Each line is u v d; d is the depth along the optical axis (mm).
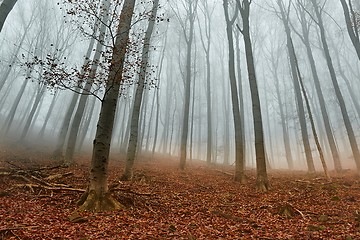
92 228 5148
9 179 9125
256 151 12188
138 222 5891
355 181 13234
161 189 10727
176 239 4938
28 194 7809
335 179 14266
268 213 7500
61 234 4668
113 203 6727
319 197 9750
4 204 6461
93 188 6668
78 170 13016
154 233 5211
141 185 11156
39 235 4500
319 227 5812
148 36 13797
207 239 5055
